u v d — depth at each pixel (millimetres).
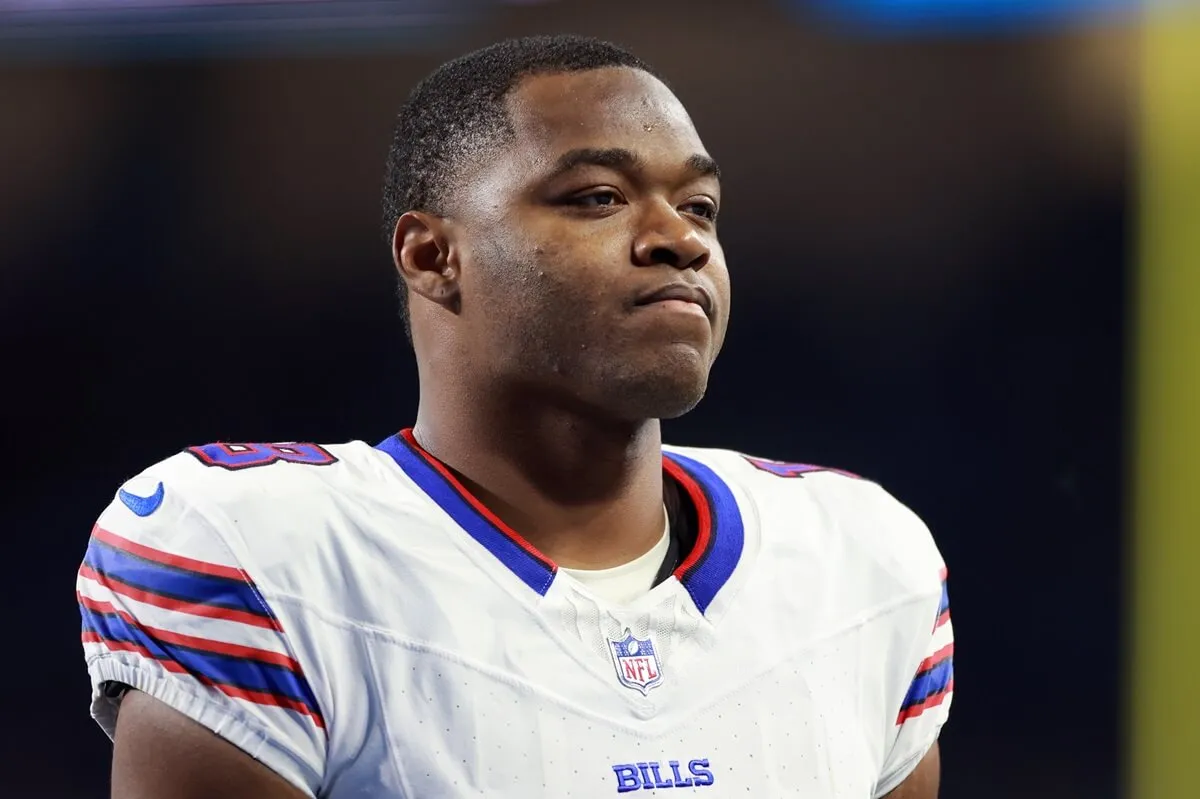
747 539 4598
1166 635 10094
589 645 4148
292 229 10367
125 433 10320
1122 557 10164
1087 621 10188
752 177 10406
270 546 4047
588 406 4234
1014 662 10203
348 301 10359
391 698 3955
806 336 10359
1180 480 10133
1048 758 10125
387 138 10359
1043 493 10242
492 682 4004
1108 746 10094
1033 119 10297
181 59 10328
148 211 10344
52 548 10289
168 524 4121
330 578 4062
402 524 4215
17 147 10281
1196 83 10102
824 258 10375
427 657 3996
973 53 10320
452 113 4477
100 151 10312
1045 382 10266
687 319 4117
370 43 10359
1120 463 10195
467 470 4418
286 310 10367
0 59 10273
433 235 4453
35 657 10234
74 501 10320
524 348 4188
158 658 3955
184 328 10336
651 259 4156
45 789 10164
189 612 3967
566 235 4141
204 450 4426
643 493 4496
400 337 10344
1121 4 10164
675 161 4285
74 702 10227
